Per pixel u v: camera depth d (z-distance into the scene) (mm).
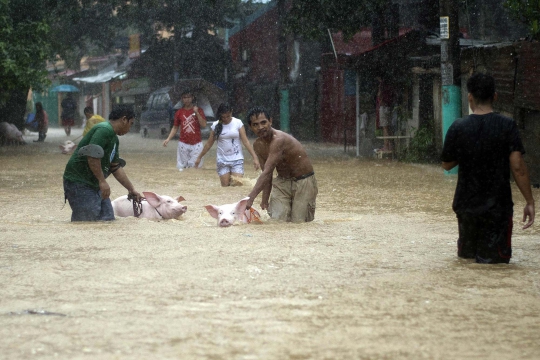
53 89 122125
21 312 8500
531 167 27766
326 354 7016
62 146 46969
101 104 119500
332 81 65688
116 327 7863
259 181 16688
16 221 17672
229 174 27469
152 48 87500
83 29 89375
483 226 11836
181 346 7211
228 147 27328
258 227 16031
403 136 41875
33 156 45312
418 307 8844
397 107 43062
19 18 52031
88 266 11258
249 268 11094
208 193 24938
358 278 10477
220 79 83062
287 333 7676
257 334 7629
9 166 36750
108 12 88188
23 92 62125
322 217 18953
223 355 6949
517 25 58344
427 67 38531
